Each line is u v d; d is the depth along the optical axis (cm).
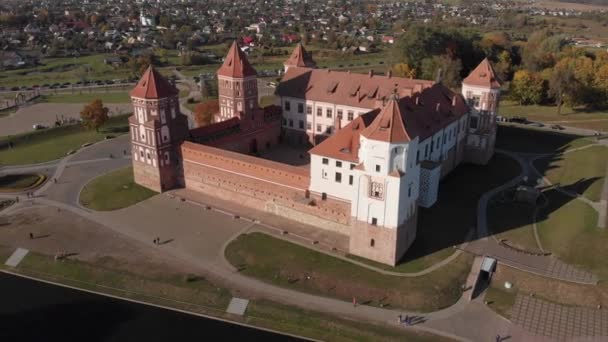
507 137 14112
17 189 11225
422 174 9669
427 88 11288
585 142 13325
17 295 7844
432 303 7350
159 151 10681
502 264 8088
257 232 9281
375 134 7538
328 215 9256
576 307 7256
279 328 7050
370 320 7081
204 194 10875
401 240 8138
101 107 15175
